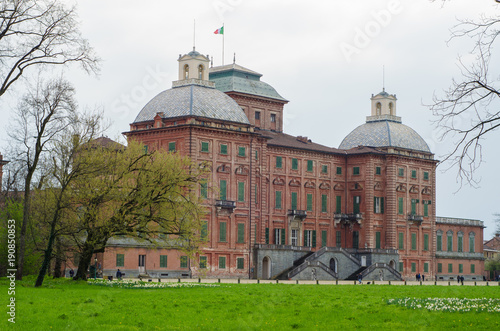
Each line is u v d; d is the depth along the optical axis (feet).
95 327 136.46
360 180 536.01
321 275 464.24
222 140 451.53
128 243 393.50
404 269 546.67
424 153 568.00
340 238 533.14
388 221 538.88
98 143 274.16
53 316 150.10
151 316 153.79
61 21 234.99
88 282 276.00
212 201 443.32
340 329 138.10
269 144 491.31
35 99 251.19
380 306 182.91
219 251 444.14
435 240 574.97
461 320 149.89
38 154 251.19
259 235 479.82
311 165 520.01
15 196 349.61
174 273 416.87
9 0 225.76
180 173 274.77
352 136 564.71
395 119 572.10
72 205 265.75
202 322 145.69
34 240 275.39
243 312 164.35
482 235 633.61
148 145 451.94
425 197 568.41
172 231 273.33
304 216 506.48
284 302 194.29
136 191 267.39
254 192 467.52
